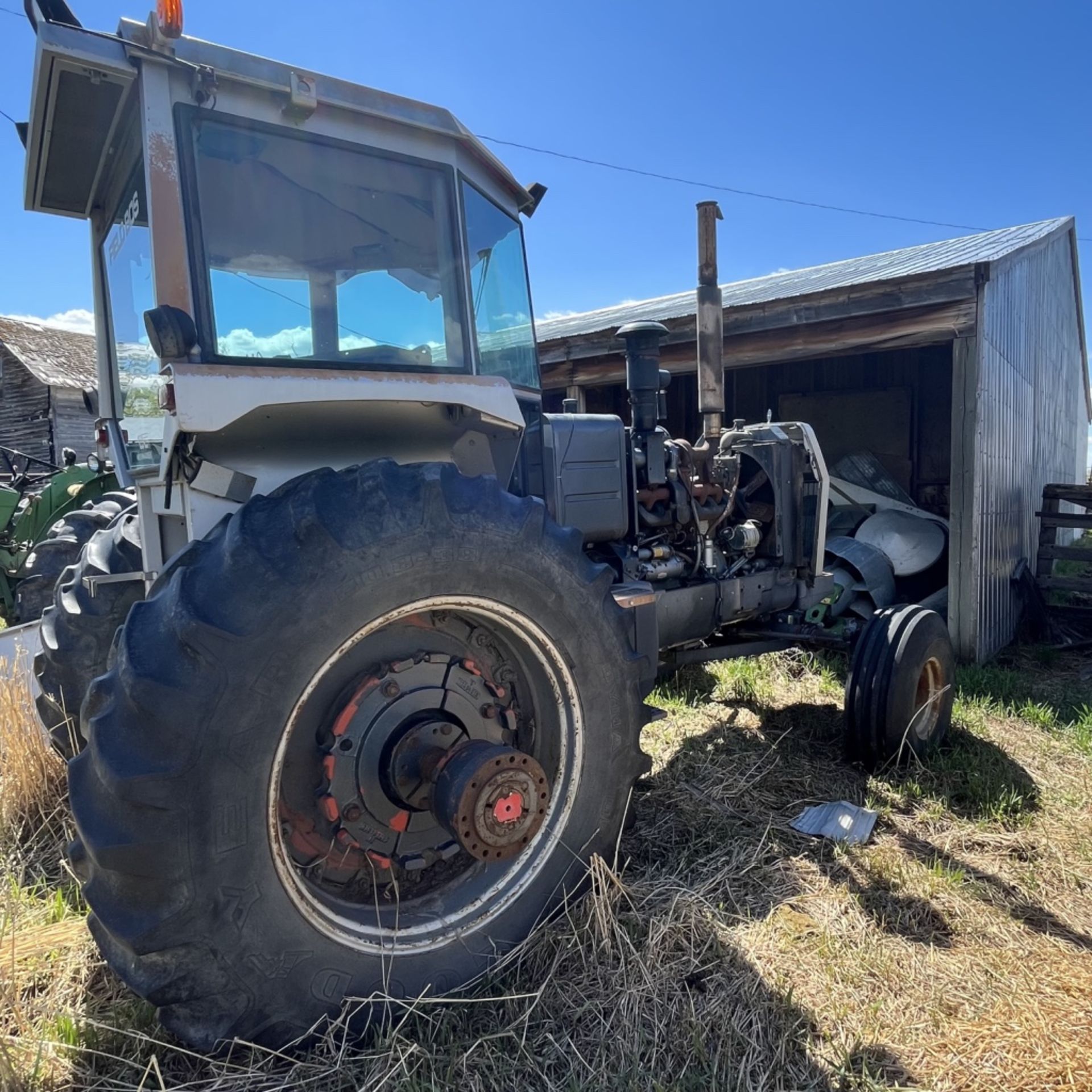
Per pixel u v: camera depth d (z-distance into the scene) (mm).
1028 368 6941
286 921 1581
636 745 2148
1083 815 2953
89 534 4031
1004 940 2164
